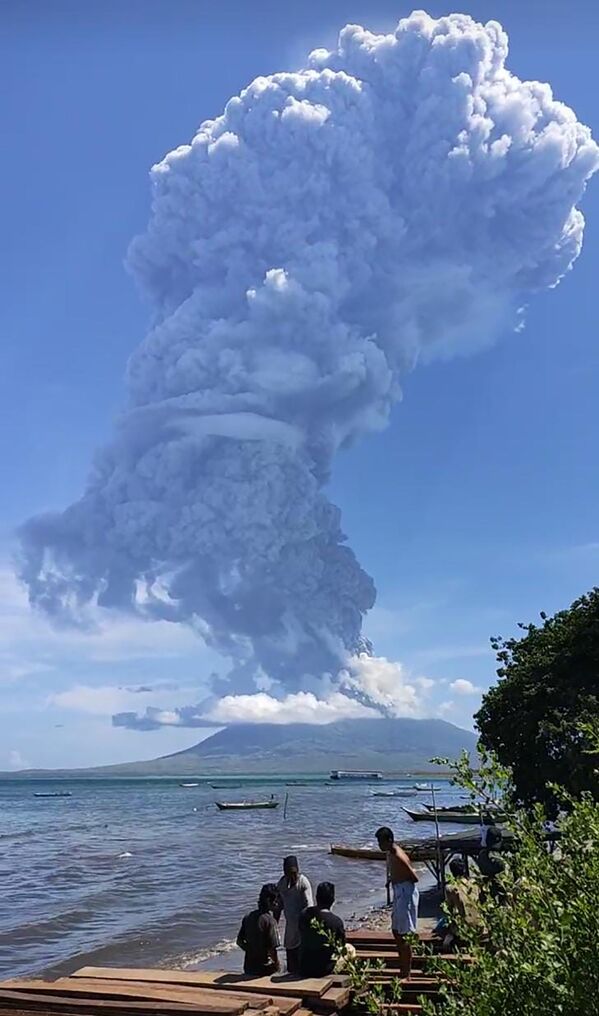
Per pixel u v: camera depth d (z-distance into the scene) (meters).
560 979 4.11
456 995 5.13
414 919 10.14
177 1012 8.43
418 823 72.56
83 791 192.38
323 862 43.22
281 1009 8.83
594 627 25.72
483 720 27.33
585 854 4.50
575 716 23.56
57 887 36.81
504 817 4.98
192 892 34.44
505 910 4.66
